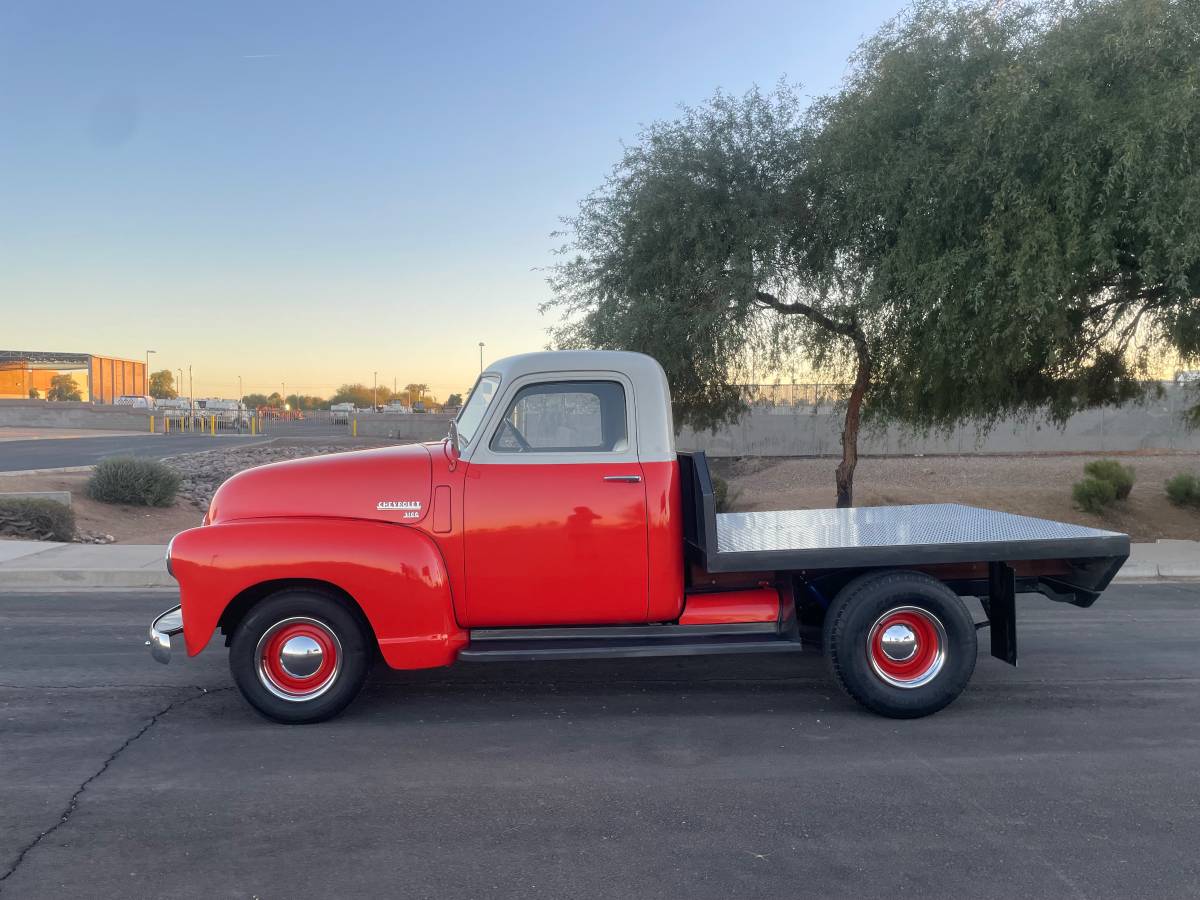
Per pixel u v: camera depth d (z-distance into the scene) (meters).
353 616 5.29
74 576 10.05
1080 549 5.46
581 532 5.29
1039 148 9.95
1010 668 6.62
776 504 17.03
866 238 11.99
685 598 5.57
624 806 4.15
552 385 5.39
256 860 3.61
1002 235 10.05
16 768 4.57
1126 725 5.34
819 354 13.61
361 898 3.33
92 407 53.81
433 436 48.38
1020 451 29.41
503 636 5.45
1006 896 3.36
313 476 5.33
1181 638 7.57
